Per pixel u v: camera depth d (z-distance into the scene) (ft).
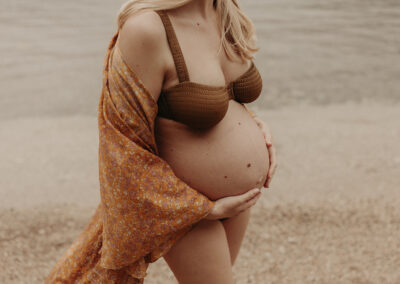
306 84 28.43
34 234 13.73
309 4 51.83
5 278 11.86
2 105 24.80
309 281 11.97
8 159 18.84
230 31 7.06
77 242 7.45
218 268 6.97
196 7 6.72
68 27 41.06
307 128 22.21
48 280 7.50
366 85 28.37
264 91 27.37
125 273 7.01
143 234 6.45
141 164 6.24
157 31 6.11
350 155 19.34
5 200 15.66
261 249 13.30
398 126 22.40
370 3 52.60
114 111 6.18
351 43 36.96
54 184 16.92
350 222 14.58
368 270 12.35
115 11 47.73
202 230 6.85
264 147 7.31
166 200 6.39
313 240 13.70
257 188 7.20
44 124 22.57
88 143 20.56
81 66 31.01
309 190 16.56
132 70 6.10
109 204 6.45
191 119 6.39
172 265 7.09
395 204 15.56
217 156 6.69
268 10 48.52
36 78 28.78
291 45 36.24
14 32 39.34
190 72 6.38
